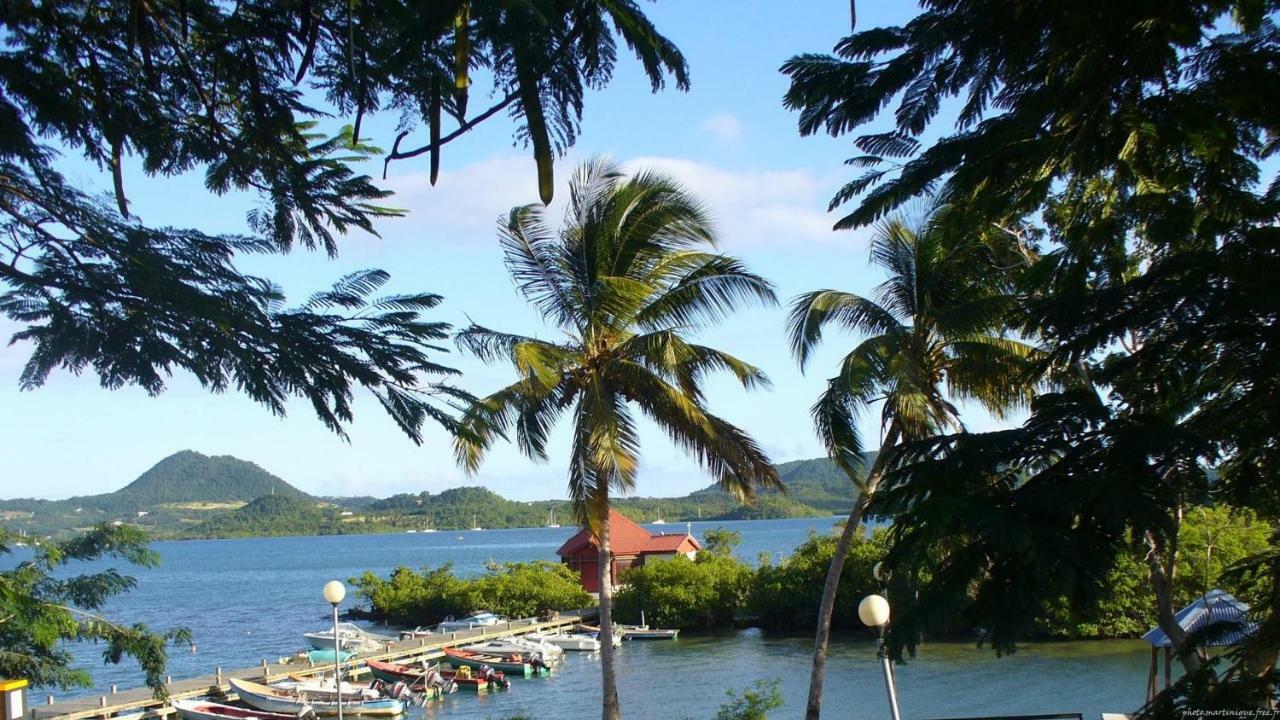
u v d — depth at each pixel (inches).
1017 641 166.1
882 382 657.6
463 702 1370.6
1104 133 210.1
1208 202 221.6
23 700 514.0
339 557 6732.3
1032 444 185.5
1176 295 190.5
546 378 628.4
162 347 228.7
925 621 168.7
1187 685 186.4
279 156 228.1
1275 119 203.6
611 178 714.8
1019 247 576.7
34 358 233.5
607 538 700.0
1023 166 207.0
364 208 244.4
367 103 211.9
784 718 1141.1
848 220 215.8
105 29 213.6
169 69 223.6
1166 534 169.8
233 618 2694.4
